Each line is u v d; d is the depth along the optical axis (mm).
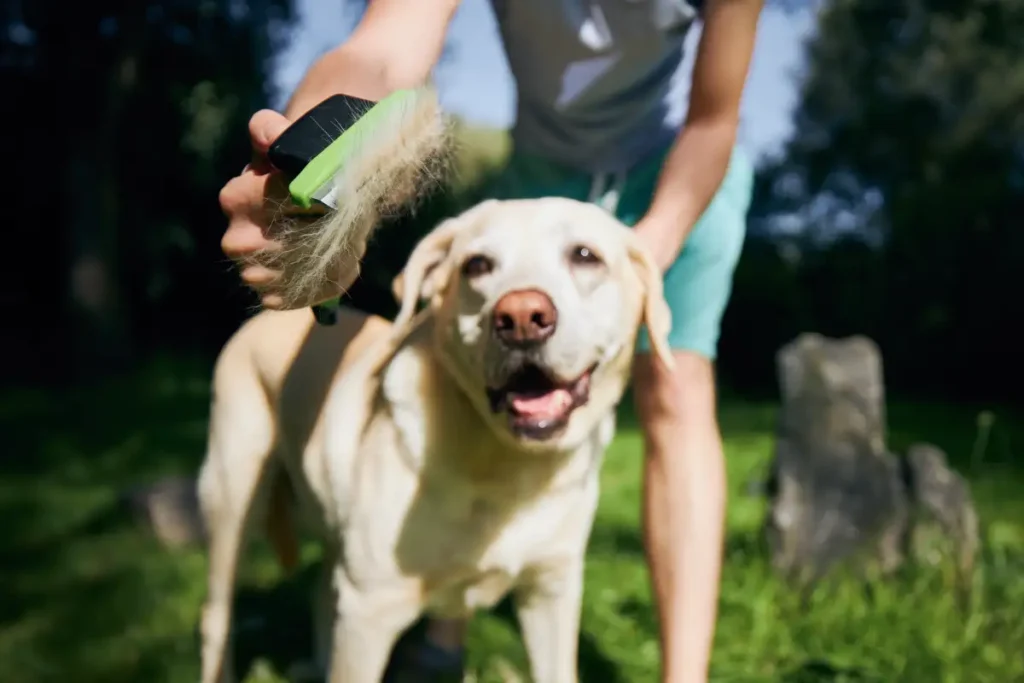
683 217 734
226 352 922
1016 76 5848
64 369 4801
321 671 968
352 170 423
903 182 6090
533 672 779
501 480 694
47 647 1074
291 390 843
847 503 1260
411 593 705
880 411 1345
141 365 4898
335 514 757
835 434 1320
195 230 5730
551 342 630
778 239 5848
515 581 744
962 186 4883
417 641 1021
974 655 960
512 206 708
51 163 5207
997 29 5434
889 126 6262
